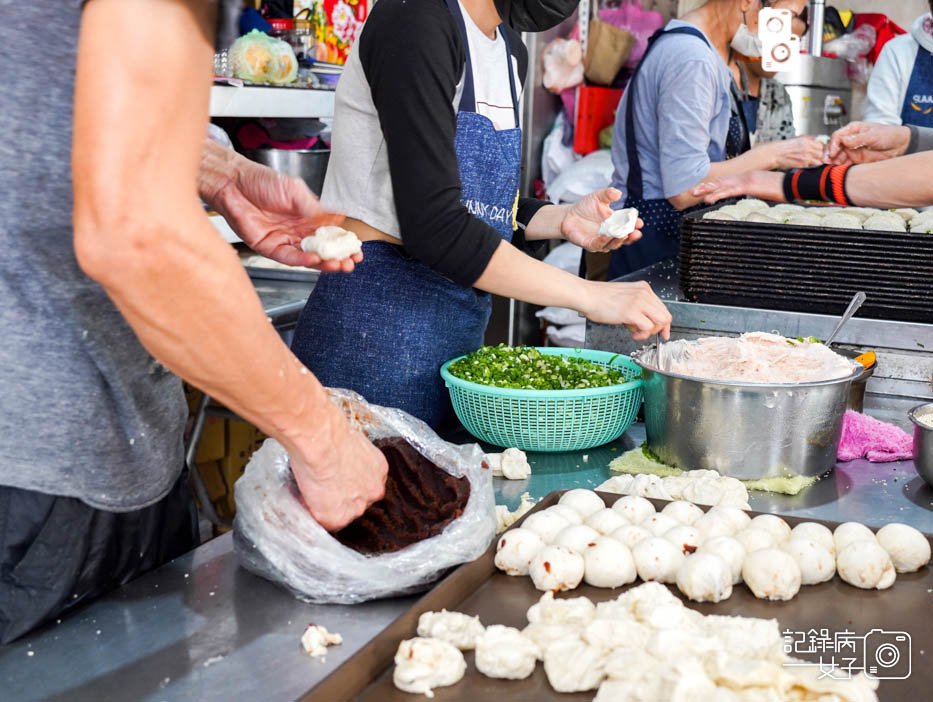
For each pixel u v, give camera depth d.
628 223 1.80
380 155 1.76
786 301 2.09
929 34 3.83
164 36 0.73
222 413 2.44
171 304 0.79
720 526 1.25
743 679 0.87
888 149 2.71
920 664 1.00
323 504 1.08
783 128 3.97
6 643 1.04
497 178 1.83
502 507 1.36
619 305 1.67
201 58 0.77
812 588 1.17
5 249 0.96
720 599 1.12
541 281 1.66
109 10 0.72
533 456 1.69
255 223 1.29
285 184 1.27
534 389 1.62
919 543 1.21
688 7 3.37
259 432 2.98
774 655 0.97
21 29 0.91
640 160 3.26
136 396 1.08
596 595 1.15
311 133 3.28
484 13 1.75
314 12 3.30
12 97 0.92
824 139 3.01
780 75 3.96
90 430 1.04
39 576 1.05
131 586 1.17
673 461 1.58
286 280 2.90
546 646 0.98
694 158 3.05
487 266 1.64
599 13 4.19
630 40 4.00
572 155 4.09
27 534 1.05
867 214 2.62
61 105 0.94
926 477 1.50
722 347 1.64
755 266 2.10
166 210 0.75
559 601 1.07
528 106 4.04
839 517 1.41
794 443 1.51
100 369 1.03
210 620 1.09
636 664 0.92
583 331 3.78
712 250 2.13
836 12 4.54
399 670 0.93
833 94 4.25
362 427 1.36
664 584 1.17
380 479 1.12
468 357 1.85
